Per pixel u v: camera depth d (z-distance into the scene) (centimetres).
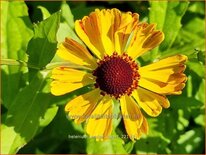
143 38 26
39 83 27
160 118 31
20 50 30
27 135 27
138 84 26
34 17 34
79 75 26
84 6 33
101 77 26
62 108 31
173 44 33
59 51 25
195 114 32
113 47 26
